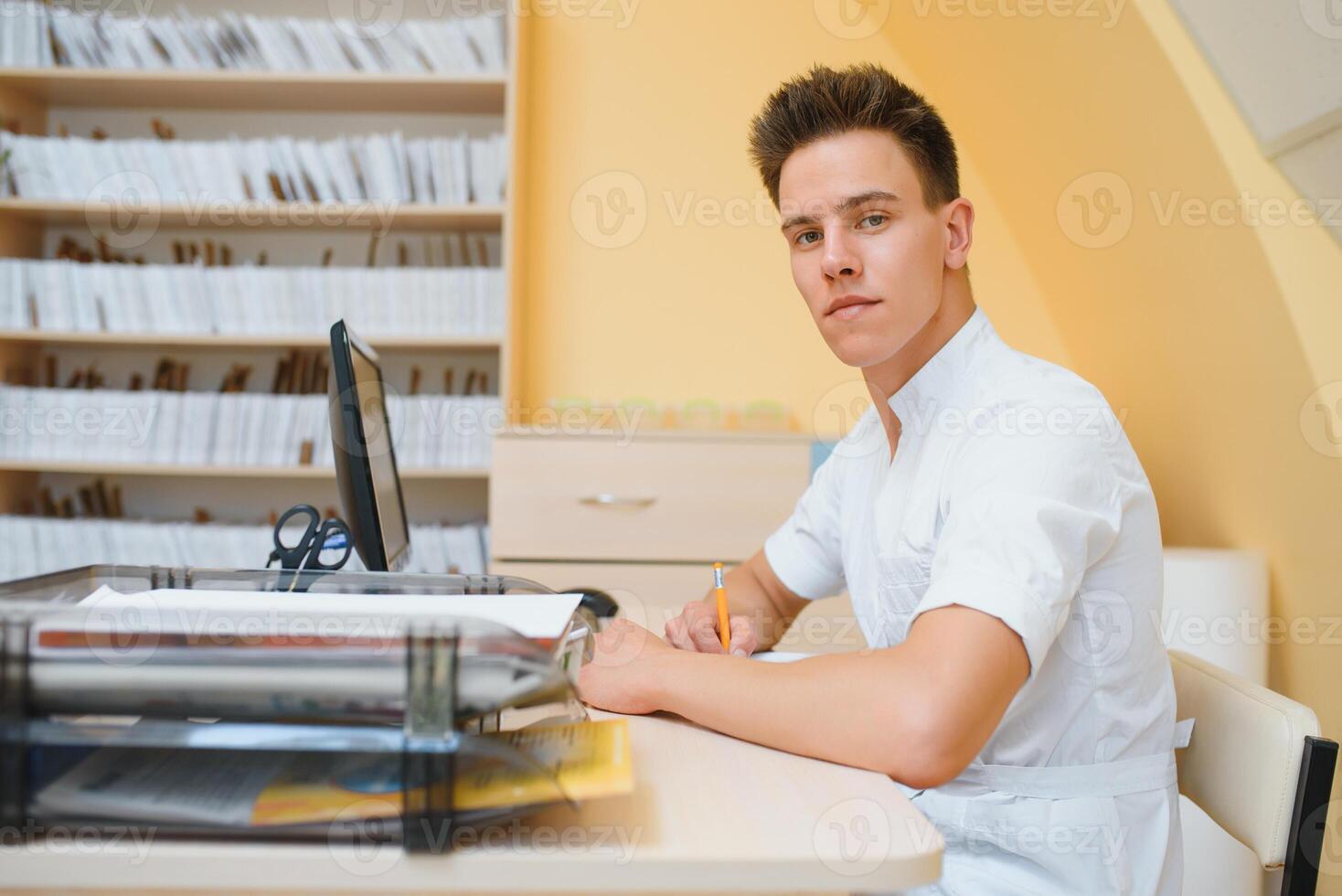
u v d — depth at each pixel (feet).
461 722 1.78
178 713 1.70
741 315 9.37
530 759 1.67
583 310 9.35
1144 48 6.33
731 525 7.96
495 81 8.55
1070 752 2.96
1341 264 4.88
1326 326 4.98
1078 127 7.35
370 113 9.43
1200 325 6.14
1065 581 2.54
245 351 9.43
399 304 8.74
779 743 2.30
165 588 2.54
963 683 2.24
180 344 9.13
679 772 2.13
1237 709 3.01
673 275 9.36
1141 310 6.92
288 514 3.32
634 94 9.37
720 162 9.38
